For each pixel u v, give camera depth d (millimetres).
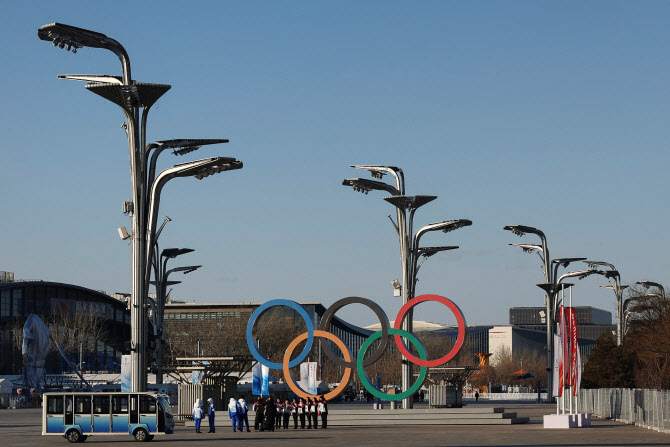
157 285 81188
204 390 64188
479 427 57062
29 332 119000
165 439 47500
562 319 56281
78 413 45656
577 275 87375
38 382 119000
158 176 46281
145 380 46188
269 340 147125
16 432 54500
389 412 61094
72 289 166625
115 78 44188
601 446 40031
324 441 44906
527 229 86938
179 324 186875
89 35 43094
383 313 62531
